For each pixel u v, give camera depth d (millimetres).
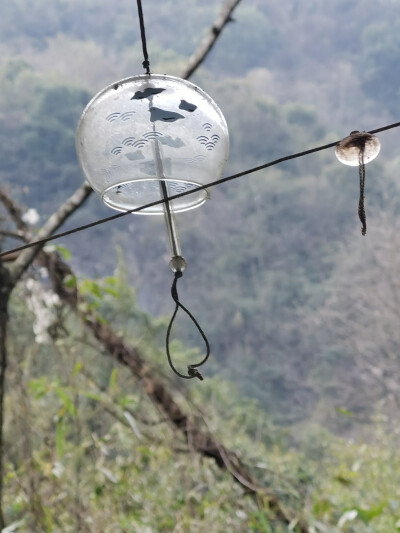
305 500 3814
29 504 3512
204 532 3441
